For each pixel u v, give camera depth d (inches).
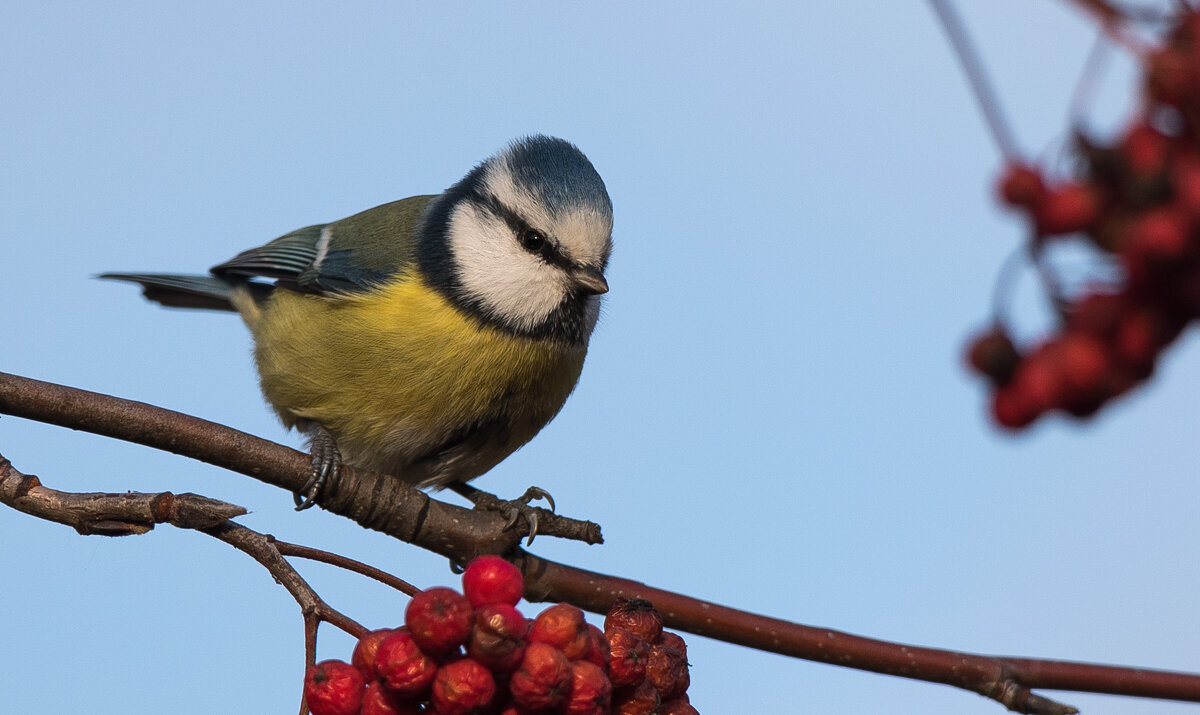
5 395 288.2
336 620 225.6
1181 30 109.7
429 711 212.4
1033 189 115.3
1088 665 259.0
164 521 250.8
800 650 279.9
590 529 320.2
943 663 266.1
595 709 205.3
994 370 128.2
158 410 303.1
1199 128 111.0
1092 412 128.6
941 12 117.2
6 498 261.9
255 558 236.4
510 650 202.1
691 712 227.8
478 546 316.2
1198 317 120.0
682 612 289.4
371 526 319.6
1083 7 111.5
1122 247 116.0
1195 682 250.2
